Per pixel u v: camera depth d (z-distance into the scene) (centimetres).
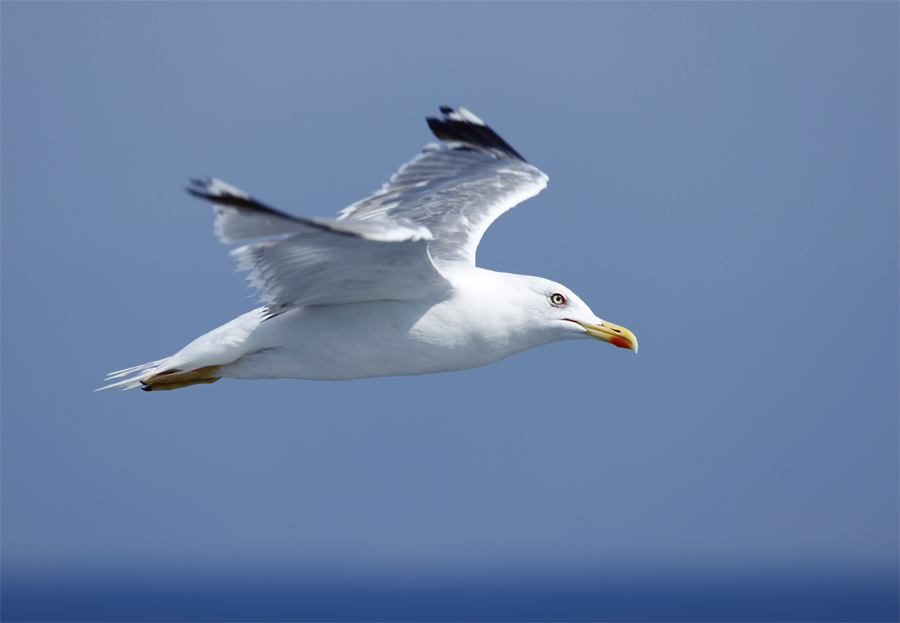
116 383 1069
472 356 1019
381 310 972
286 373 1024
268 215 704
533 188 1341
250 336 998
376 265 887
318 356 992
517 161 1437
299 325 983
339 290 941
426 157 1394
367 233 742
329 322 976
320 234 810
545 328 1057
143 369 1068
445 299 980
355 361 994
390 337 977
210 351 1010
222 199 694
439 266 1055
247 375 1044
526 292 1048
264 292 912
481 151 1441
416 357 992
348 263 881
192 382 1066
